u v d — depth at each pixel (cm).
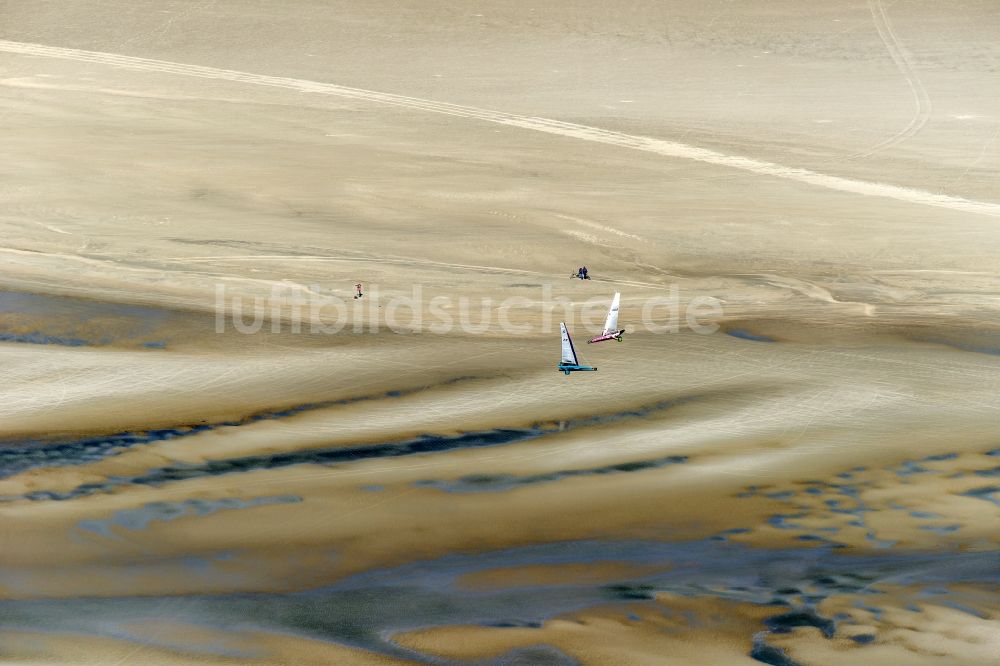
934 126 7556
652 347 3472
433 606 1977
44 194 5466
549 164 6525
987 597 1997
